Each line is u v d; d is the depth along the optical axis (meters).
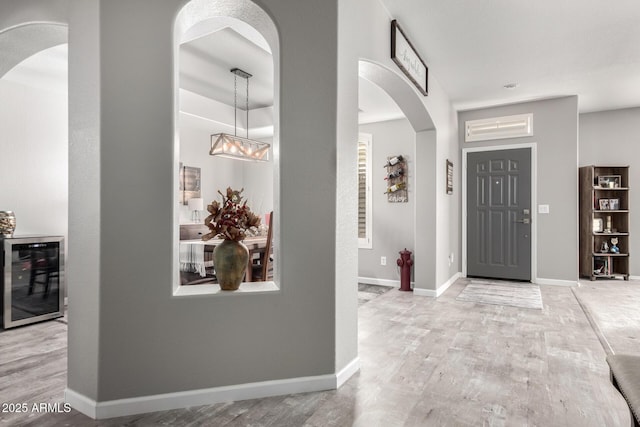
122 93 1.88
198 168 5.78
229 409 1.92
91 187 1.88
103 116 1.85
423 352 2.72
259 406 1.95
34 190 4.04
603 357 2.63
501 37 3.37
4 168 3.82
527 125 5.33
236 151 4.25
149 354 1.90
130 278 1.88
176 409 1.92
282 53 2.10
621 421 1.82
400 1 2.82
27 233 3.98
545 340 2.98
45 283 3.64
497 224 5.57
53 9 2.03
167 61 1.95
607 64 3.96
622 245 5.60
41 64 3.51
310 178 2.15
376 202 5.72
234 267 2.05
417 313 3.80
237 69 4.05
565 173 5.12
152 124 1.93
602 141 5.73
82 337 1.92
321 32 2.18
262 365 2.06
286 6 2.11
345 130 2.32
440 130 4.71
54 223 4.20
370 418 1.84
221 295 2.00
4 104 3.82
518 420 1.83
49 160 4.17
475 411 1.91
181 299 1.95
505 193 5.51
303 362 2.12
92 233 1.88
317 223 2.15
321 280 2.15
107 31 1.86
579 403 1.99
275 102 2.18
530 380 2.27
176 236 2.01
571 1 2.80
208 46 3.53
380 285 5.53
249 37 2.63
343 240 2.28
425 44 3.52
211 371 1.99
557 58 3.81
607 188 5.46
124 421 1.81
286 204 2.10
